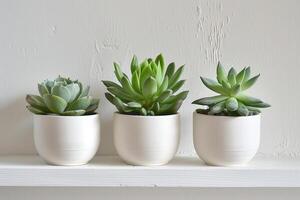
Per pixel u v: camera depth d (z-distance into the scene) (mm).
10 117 765
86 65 760
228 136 663
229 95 681
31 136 769
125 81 664
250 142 670
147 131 665
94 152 693
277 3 758
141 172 668
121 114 680
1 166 678
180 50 761
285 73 766
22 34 755
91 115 683
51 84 692
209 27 760
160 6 757
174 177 669
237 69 764
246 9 759
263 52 764
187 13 758
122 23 757
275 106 770
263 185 676
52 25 755
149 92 660
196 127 693
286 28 761
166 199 781
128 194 782
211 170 671
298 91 768
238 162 679
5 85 761
